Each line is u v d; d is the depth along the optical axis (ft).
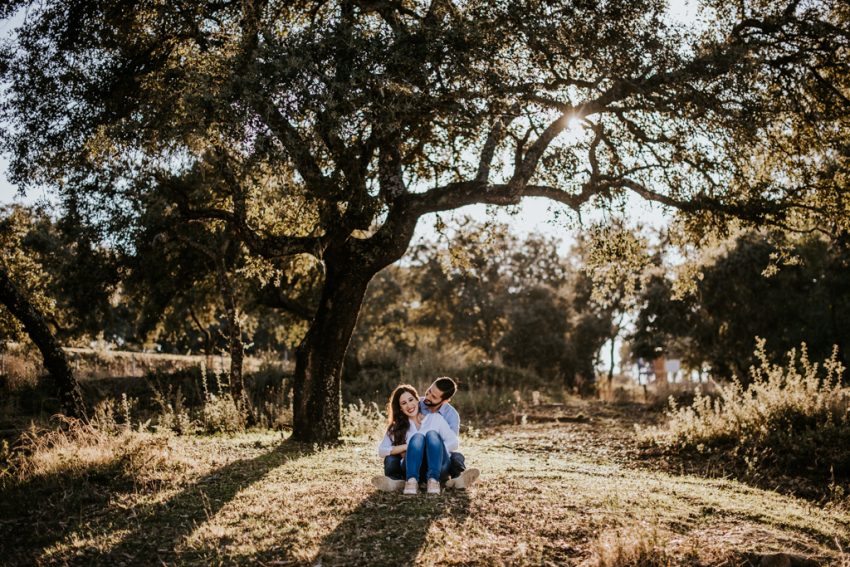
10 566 17.07
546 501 21.52
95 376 70.74
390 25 35.68
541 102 34.47
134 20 38.24
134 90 38.78
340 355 36.73
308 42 30.30
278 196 35.35
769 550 17.08
